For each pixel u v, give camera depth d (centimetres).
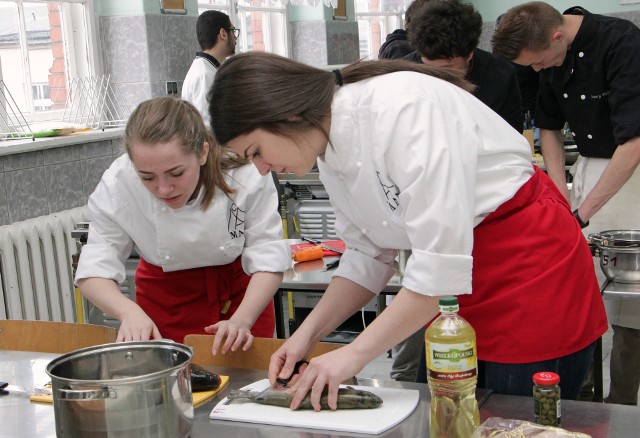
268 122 134
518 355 151
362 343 138
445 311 126
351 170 144
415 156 131
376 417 137
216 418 143
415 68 146
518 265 150
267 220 200
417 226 132
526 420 134
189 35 518
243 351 178
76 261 312
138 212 197
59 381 123
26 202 381
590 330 155
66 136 405
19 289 362
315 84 137
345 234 167
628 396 262
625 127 264
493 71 293
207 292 209
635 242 226
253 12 667
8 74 424
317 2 636
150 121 168
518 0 900
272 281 195
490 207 147
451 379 128
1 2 416
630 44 264
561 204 159
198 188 191
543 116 309
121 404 121
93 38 475
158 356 144
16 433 144
